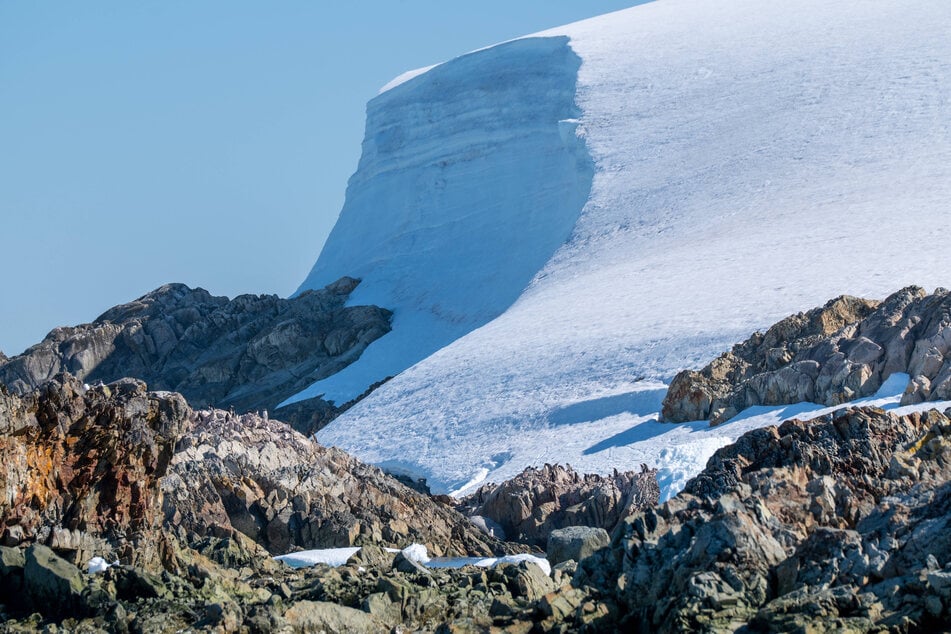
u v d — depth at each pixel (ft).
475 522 443.73
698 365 652.07
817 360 519.19
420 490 611.06
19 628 209.15
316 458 422.00
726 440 403.95
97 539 257.34
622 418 611.88
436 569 262.67
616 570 196.03
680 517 199.62
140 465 274.36
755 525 187.62
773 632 164.14
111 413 270.87
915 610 163.22
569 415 647.15
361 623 206.59
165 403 284.20
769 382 526.57
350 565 269.64
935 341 485.15
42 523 254.88
